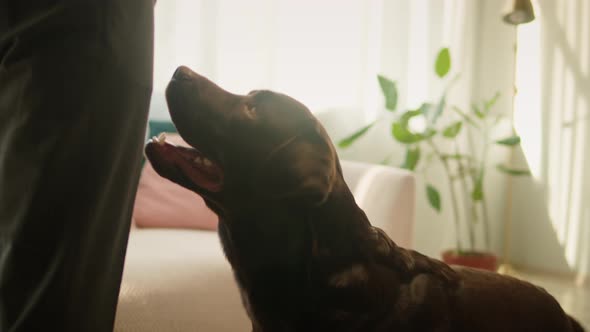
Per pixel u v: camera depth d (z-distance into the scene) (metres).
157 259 1.32
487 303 0.86
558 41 3.02
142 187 1.89
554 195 3.06
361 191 1.75
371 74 2.67
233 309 1.35
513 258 3.32
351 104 2.60
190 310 1.25
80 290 0.78
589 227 2.85
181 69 0.88
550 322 0.91
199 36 2.30
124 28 0.81
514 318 0.87
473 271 0.94
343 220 0.83
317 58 2.54
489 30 3.10
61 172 0.74
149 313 1.18
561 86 3.01
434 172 2.83
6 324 0.72
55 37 0.74
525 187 3.24
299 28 2.52
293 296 0.80
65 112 0.74
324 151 0.83
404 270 0.84
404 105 2.72
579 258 2.91
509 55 3.23
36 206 0.73
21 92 0.73
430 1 2.77
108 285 0.87
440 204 2.58
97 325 0.84
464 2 2.87
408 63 2.73
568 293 2.67
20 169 0.73
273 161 0.82
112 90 0.79
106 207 0.83
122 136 0.83
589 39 2.84
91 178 0.77
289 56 2.51
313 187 0.78
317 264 0.79
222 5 2.37
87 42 0.76
